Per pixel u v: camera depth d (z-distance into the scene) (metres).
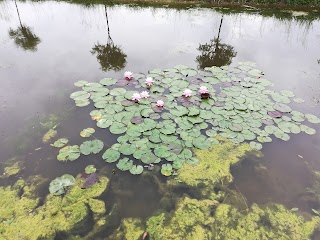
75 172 4.10
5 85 6.14
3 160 4.28
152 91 5.71
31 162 4.25
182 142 4.58
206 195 3.87
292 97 5.82
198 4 11.47
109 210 3.63
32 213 3.54
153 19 10.02
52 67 6.88
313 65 7.22
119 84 5.98
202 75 6.41
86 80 6.27
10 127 4.94
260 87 6.04
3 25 9.53
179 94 5.65
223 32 9.08
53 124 4.98
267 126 4.96
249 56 7.57
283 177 4.16
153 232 3.40
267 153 4.53
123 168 4.13
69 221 3.48
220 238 3.36
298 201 3.82
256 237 3.37
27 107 5.45
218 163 4.30
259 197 3.86
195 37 8.65
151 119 4.98
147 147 4.45
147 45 8.02
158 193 3.87
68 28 9.23
